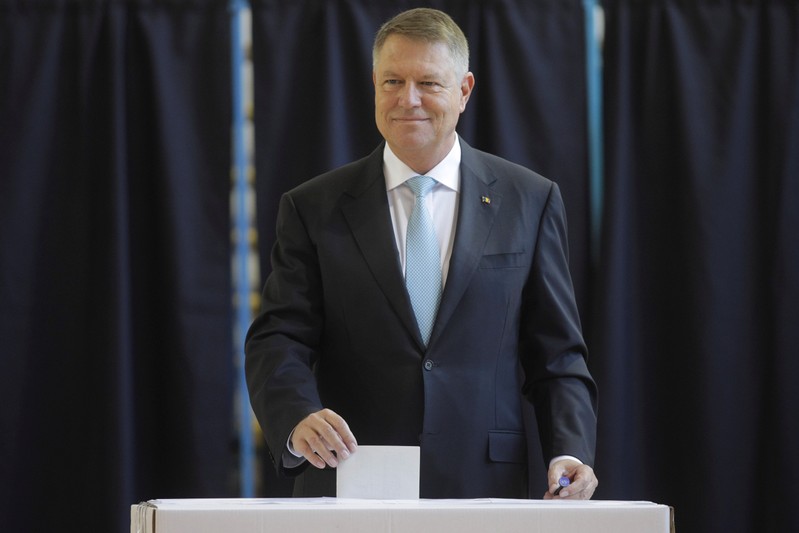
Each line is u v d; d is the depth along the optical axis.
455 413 6.79
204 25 12.67
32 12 12.69
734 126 12.61
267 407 6.55
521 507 4.60
